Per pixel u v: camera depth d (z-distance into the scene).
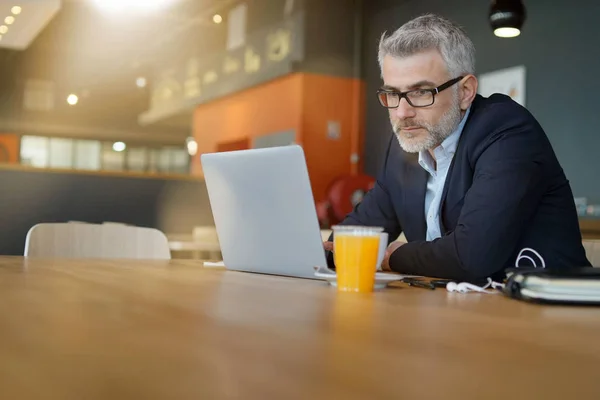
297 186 1.30
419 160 1.85
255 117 7.67
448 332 0.66
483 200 1.45
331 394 0.38
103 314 0.72
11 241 4.42
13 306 0.77
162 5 7.30
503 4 3.45
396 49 1.74
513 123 1.60
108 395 0.37
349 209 6.18
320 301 0.91
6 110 9.61
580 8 4.76
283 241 1.37
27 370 0.43
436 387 0.41
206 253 4.77
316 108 6.90
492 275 1.51
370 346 0.56
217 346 0.54
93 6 7.41
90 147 10.24
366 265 1.07
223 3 7.50
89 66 9.75
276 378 0.42
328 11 6.96
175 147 10.59
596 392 0.42
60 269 1.41
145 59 9.40
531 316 0.81
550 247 1.64
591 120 4.65
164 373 0.43
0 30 5.80
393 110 1.78
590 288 0.93
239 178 1.42
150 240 2.32
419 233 1.87
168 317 0.70
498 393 0.41
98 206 4.69
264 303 0.86
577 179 4.74
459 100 1.76
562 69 4.89
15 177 4.43
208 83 8.34
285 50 7.01
